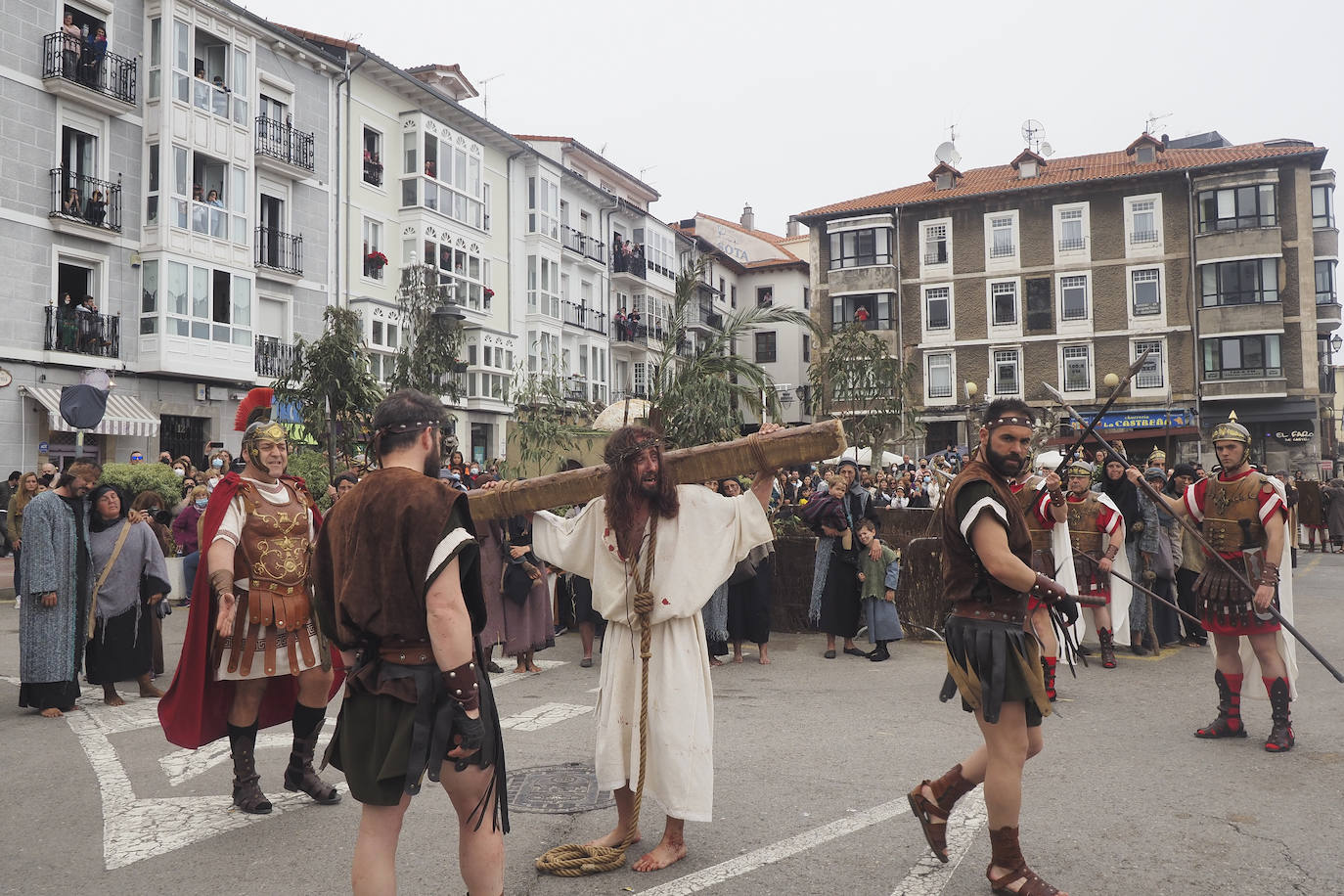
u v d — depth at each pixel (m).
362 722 2.78
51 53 20.23
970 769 3.79
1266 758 5.39
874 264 41.81
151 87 22.08
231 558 4.50
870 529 8.85
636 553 3.83
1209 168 36.78
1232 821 4.32
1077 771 5.14
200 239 22.62
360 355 12.93
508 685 7.90
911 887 3.62
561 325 36.62
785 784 4.95
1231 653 5.85
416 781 2.64
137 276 21.91
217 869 3.90
